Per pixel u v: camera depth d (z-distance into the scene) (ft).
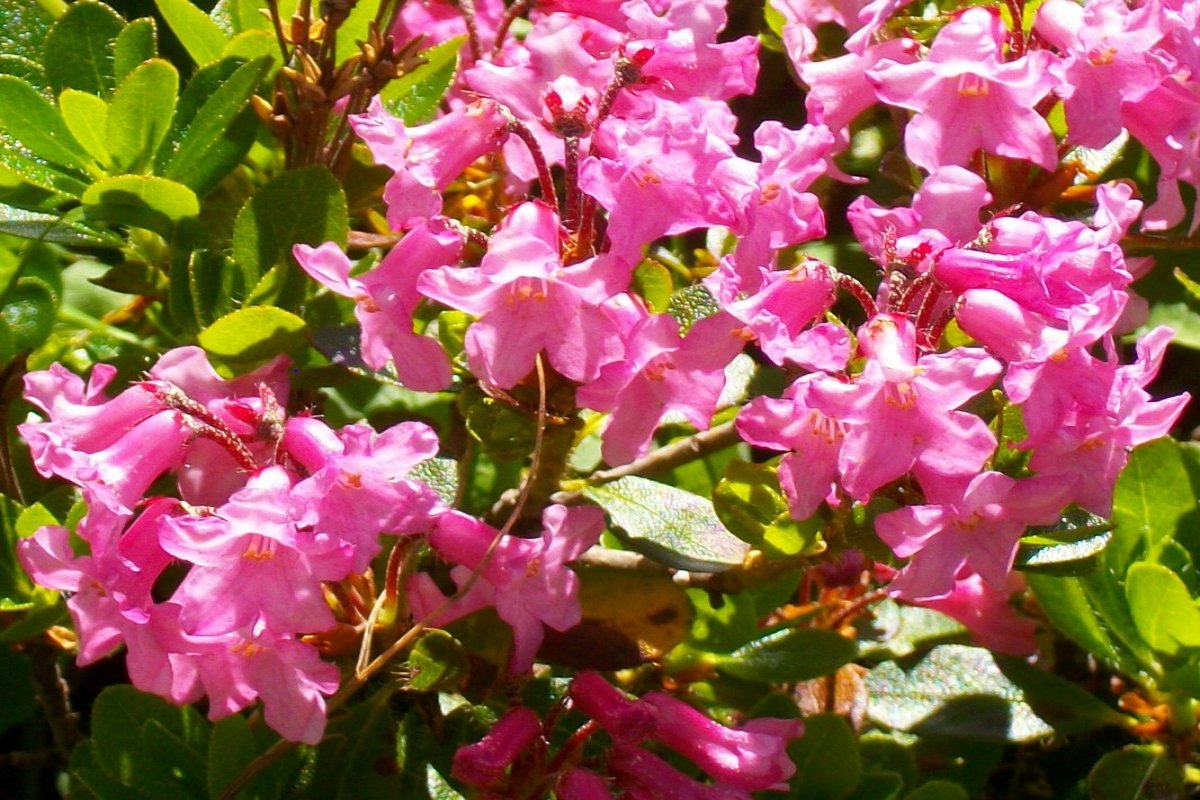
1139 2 0.96
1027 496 0.86
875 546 0.89
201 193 0.98
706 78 0.90
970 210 0.89
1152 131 0.95
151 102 0.94
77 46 0.97
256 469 0.86
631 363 0.87
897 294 0.88
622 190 0.85
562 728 0.95
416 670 0.89
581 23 0.96
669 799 0.90
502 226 0.87
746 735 0.91
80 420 0.86
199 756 0.92
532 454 0.92
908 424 0.85
